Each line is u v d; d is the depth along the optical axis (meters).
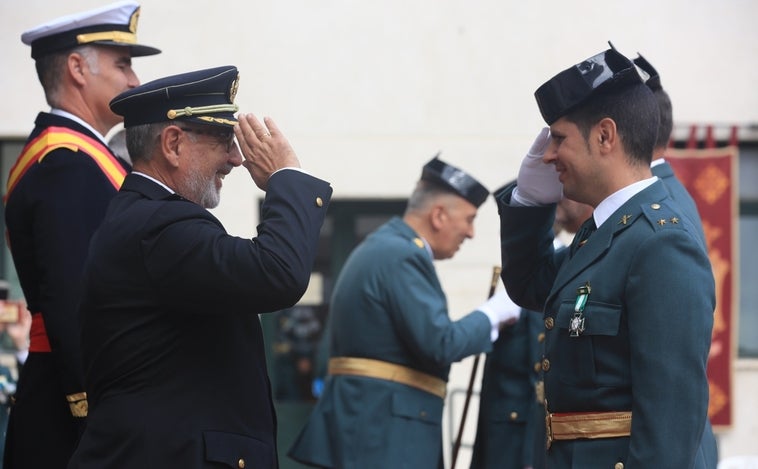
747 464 15.49
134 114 8.03
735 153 20.72
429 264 13.59
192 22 20.20
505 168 20.69
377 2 20.56
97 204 9.66
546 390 8.23
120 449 7.59
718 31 20.84
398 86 20.61
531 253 9.06
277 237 7.59
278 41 20.42
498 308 12.95
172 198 7.82
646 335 7.59
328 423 13.69
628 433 7.75
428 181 14.02
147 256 7.60
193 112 7.97
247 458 7.70
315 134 20.50
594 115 8.03
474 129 20.66
